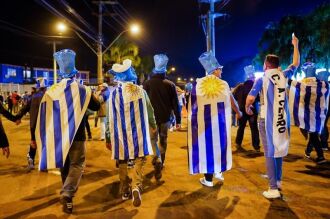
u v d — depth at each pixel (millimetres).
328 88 6844
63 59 4566
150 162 7410
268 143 4898
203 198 5043
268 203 4820
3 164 7379
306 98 6906
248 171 6566
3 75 45031
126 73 4859
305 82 6938
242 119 8586
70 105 4465
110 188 5578
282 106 4855
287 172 6477
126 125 4727
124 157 4719
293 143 9781
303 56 26203
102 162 7496
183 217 4352
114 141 4762
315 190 5383
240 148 8797
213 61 5176
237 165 7059
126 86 4820
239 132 8734
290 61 27484
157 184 5750
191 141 5074
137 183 4594
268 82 4891
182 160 7637
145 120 4875
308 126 6902
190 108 5086
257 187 5551
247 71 8461
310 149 7637
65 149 4359
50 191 5449
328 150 8523
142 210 4602
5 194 5305
